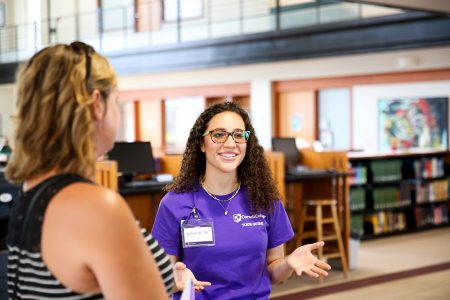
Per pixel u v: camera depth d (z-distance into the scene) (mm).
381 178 9688
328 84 13500
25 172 1164
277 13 13469
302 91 14125
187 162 2389
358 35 11609
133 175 6398
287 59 12680
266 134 14383
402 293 6230
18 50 8477
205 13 15102
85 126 1157
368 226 9539
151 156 6359
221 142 2312
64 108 1146
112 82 1221
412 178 10195
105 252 1094
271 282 2402
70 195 1123
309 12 12914
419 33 10773
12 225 1199
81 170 1180
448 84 11805
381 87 12828
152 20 15789
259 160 2398
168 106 16688
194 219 2307
